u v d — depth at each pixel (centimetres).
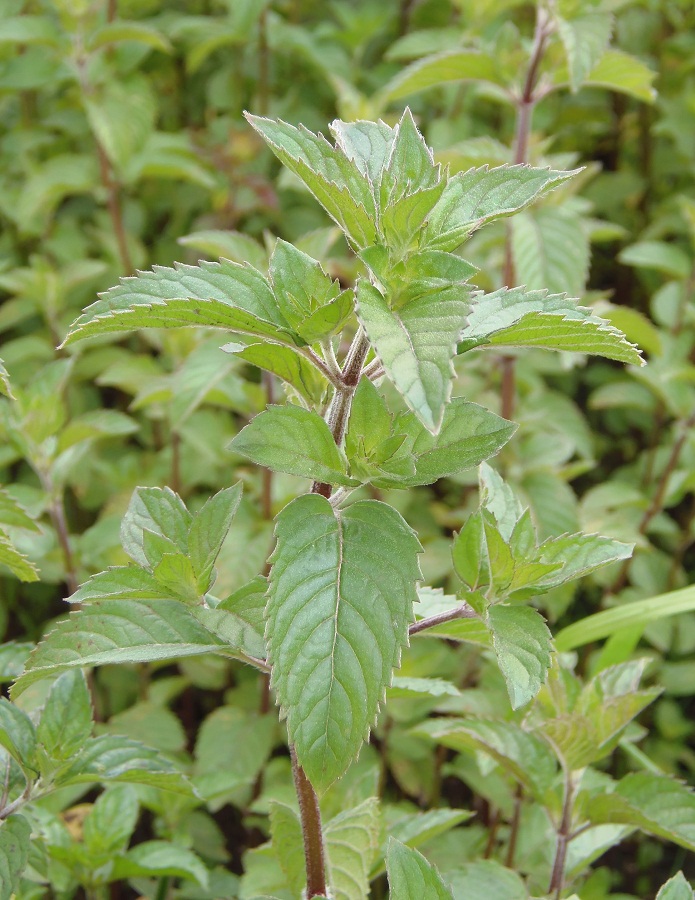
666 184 112
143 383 77
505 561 42
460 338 39
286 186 89
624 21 111
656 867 79
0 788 46
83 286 95
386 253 40
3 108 105
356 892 47
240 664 78
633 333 76
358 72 106
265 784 69
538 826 60
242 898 54
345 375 42
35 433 64
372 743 75
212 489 86
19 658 49
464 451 41
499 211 41
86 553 69
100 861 53
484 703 60
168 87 112
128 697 78
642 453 97
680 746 80
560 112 109
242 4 91
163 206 103
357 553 41
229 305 41
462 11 97
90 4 85
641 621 54
